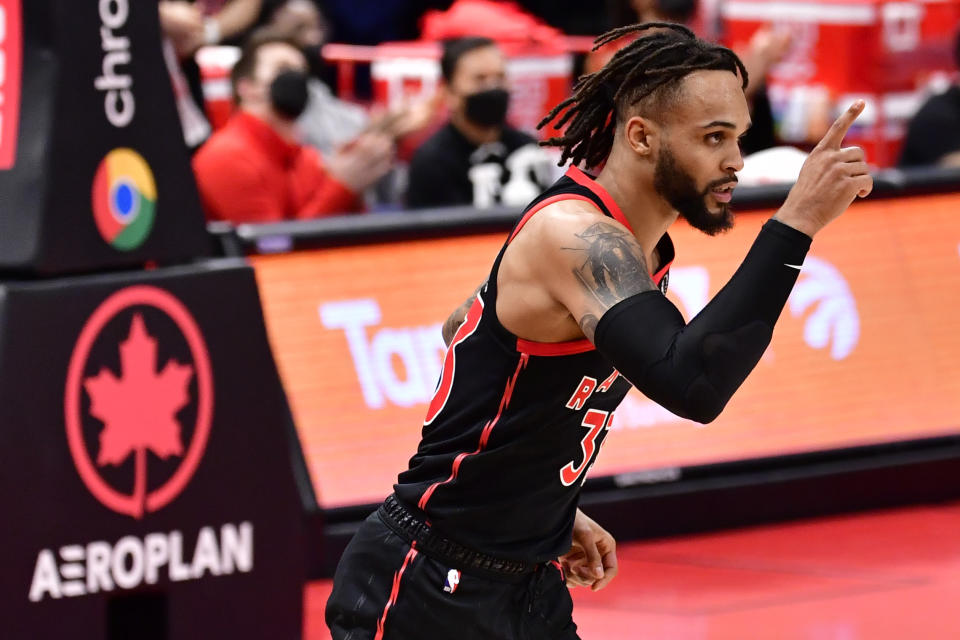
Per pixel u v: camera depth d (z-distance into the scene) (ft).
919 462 50.06
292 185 50.11
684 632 39.19
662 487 46.83
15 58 32.58
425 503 23.15
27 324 32.14
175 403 34.24
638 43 21.54
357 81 73.15
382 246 45.55
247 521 35.35
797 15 72.28
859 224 51.24
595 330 20.38
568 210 21.39
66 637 32.96
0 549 32.04
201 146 50.83
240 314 35.27
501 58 52.44
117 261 33.58
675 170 21.04
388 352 45.01
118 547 33.55
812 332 49.78
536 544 23.43
